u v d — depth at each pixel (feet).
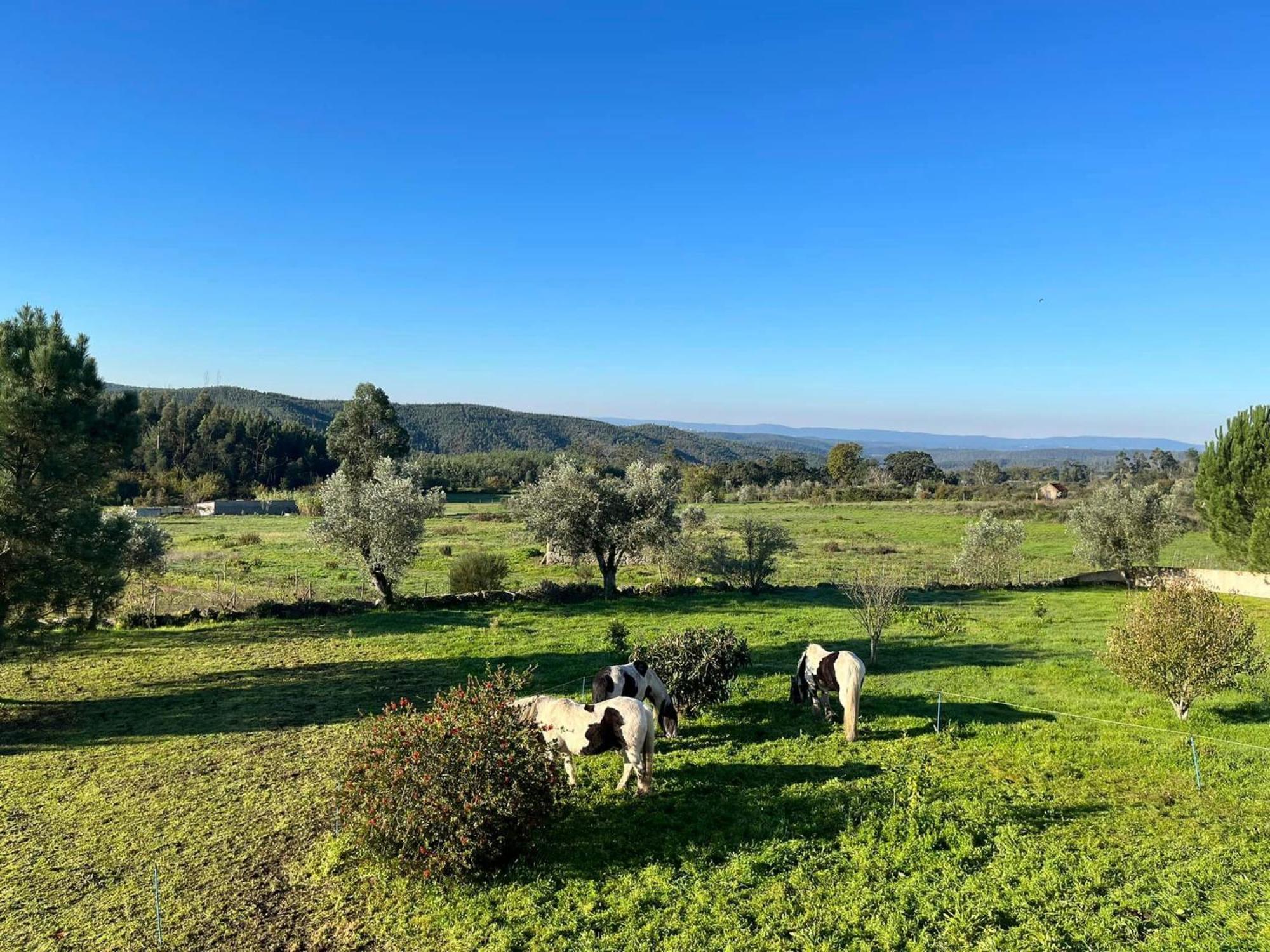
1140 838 31.04
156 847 32.83
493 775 29.30
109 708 53.36
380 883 29.25
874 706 50.37
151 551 96.17
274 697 55.77
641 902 27.17
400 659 67.00
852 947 24.17
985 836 31.24
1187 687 46.03
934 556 152.76
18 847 32.89
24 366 53.62
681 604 93.86
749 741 44.55
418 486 97.25
